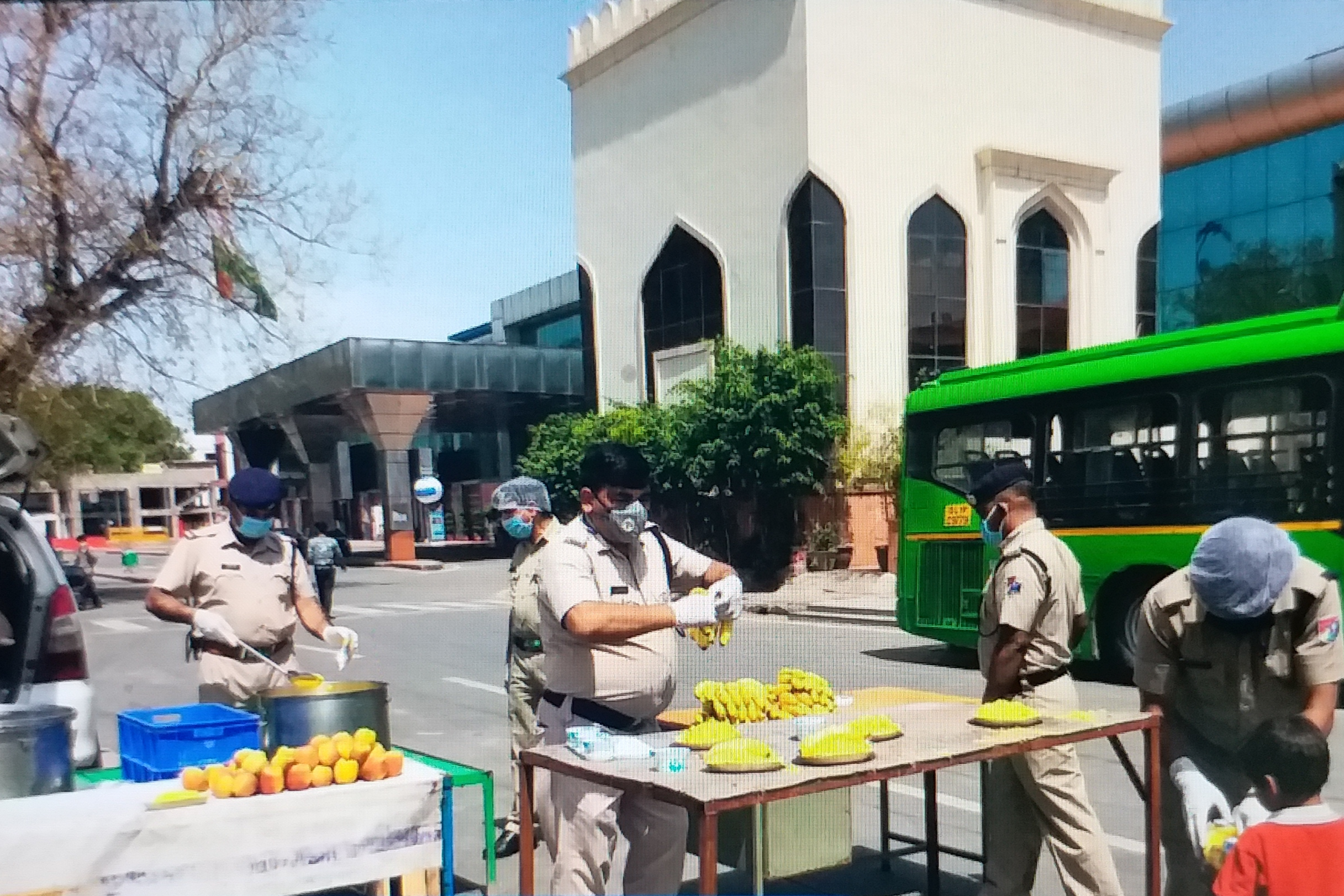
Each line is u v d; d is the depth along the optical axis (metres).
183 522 7.74
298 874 2.90
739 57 15.16
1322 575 2.95
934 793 3.88
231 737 3.24
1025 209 15.54
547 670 3.16
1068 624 3.49
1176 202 16.70
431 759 3.80
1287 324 7.24
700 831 2.46
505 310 21.89
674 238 16.16
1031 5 15.34
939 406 9.45
